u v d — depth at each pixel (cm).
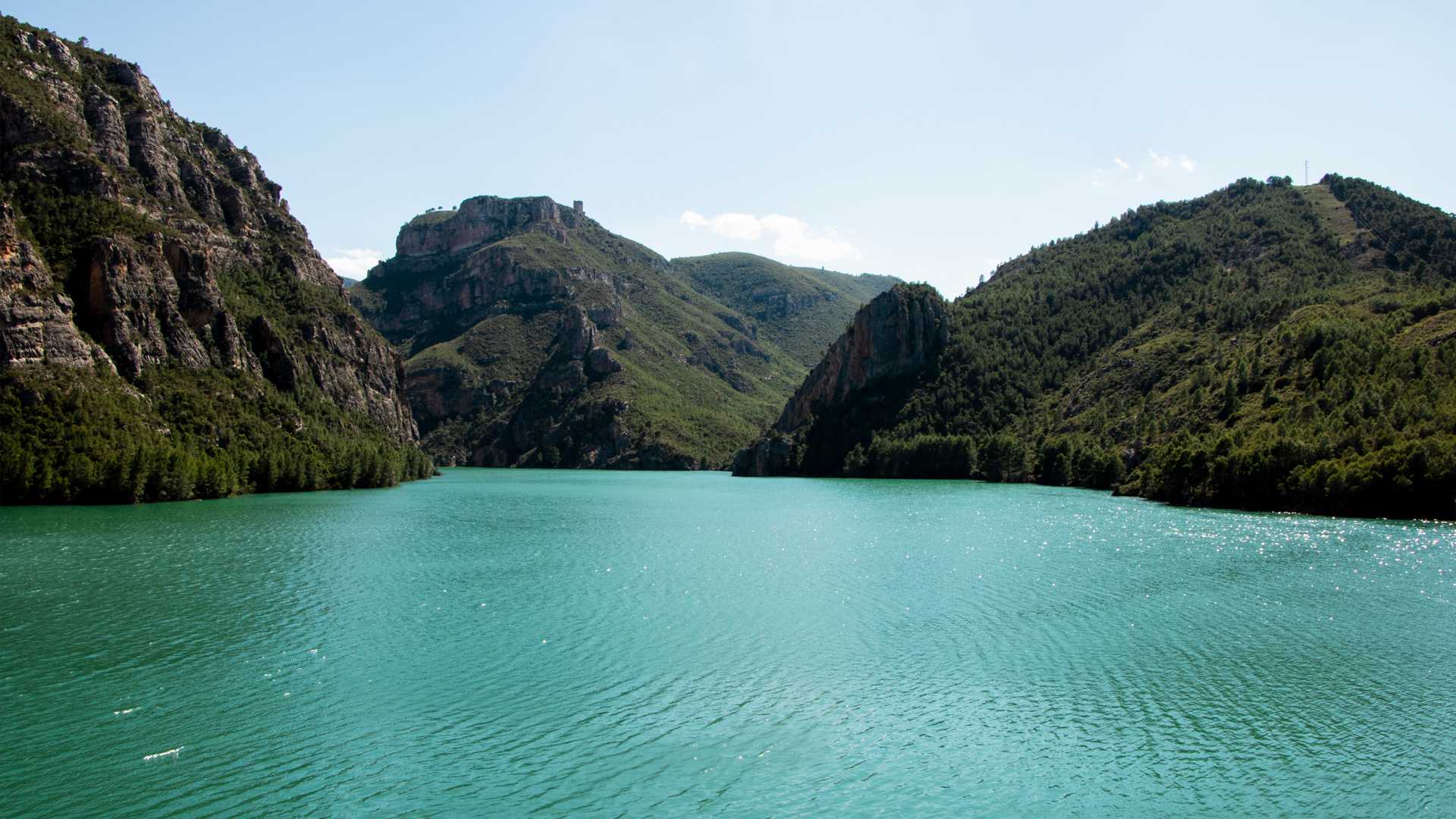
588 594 6962
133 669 4912
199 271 19150
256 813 3347
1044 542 9825
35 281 15162
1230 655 5253
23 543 9319
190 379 17738
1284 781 3647
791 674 4938
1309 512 12525
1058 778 3691
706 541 10138
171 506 13562
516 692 4622
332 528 11144
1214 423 16575
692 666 5072
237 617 6050
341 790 3528
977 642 5544
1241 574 7706
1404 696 4569
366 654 5247
